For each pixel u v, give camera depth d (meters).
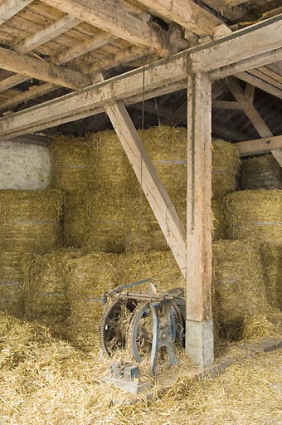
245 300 4.54
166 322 3.41
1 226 5.29
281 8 3.23
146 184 3.98
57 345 3.83
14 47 3.89
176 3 3.02
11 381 3.12
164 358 3.47
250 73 3.79
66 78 4.32
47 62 4.15
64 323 4.71
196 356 3.50
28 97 5.07
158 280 4.37
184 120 6.61
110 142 5.30
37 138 6.28
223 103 5.91
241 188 6.47
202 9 3.25
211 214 3.68
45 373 3.27
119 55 4.11
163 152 4.93
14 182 6.07
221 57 3.39
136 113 6.43
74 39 3.83
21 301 5.17
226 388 3.24
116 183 5.29
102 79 4.38
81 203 5.77
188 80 3.66
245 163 6.43
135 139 4.15
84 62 4.35
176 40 3.65
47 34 3.54
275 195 5.10
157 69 3.86
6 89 4.88
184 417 2.77
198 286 3.54
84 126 6.62
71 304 4.65
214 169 5.37
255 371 3.54
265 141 5.61
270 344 4.14
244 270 4.58
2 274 5.21
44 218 5.42
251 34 3.21
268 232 5.11
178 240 3.71
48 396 2.97
